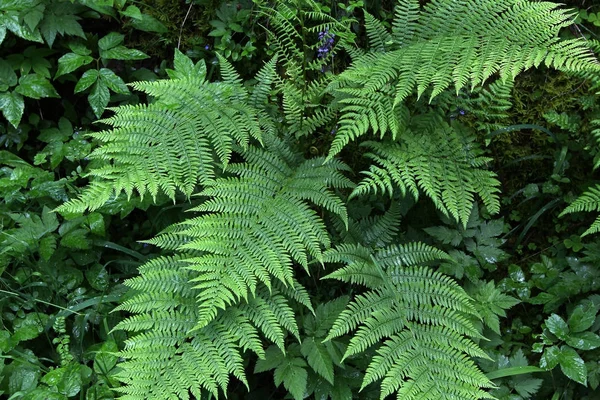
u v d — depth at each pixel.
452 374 2.70
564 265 3.61
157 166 2.84
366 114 2.94
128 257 3.74
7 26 3.50
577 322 3.22
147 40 3.99
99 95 3.63
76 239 3.41
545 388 3.36
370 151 3.68
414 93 3.27
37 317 3.33
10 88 3.71
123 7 3.87
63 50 3.85
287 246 2.80
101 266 3.56
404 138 3.12
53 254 3.52
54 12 3.62
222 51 3.87
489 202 3.10
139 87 3.10
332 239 3.47
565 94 3.76
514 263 3.79
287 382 2.93
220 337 2.74
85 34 3.84
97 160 3.70
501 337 3.59
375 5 3.86
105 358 3.08
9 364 3.12
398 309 2.93
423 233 3.69
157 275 2.88
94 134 2.88
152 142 2.90
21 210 3.64
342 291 3.61
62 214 3.48
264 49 3.88
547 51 2.73
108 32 3.98
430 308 2.94
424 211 3.71
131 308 2.81
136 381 2.60
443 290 3.01
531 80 3.79
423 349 2.79
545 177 3.82
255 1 3.50
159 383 2.61
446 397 2.64
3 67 3.69
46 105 4.00
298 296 2.97
